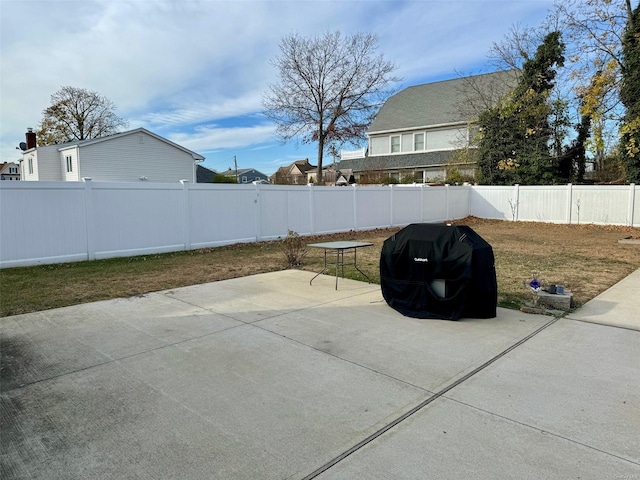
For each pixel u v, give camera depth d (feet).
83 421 9.30
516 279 24.27
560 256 33.06
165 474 7.42
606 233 50.49
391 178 93.86
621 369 12.05
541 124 69.10
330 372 11.93
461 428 8.94
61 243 30.01
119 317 17.35
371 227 55.36
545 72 68.64
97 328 15.90
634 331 15.43
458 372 11.90
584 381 11.28
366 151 117.60
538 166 67.97
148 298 20.54
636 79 54.24
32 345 14.08
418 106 106.52
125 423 9.21
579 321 16.66
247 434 8.75
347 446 8.29
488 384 11.12
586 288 22.18
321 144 95.45
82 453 8.08
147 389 10.88
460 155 84.43
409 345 14.08
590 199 59.21
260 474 7.41
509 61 75.77
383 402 10.15
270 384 11.16
